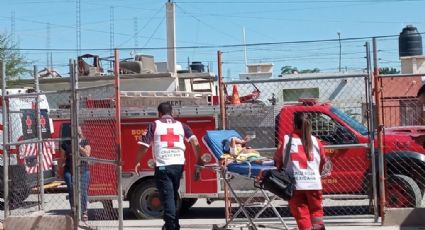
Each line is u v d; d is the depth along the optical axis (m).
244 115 11.48
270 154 11.05
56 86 28.81
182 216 12.46
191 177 11.33
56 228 9.64
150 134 8.71
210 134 8.96
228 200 10.21
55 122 15.12
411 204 10.38
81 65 28.86
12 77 33.78
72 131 9.48
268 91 17.89
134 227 10.47
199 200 15.33
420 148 10.67
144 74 28.44
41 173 11.23
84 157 9.74
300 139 7.74
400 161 10.71
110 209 11.66
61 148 11.23
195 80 29.12
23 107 13.31
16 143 10.19
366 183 10.67
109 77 27.42
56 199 15.59
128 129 11.61
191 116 11.41
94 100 11.96
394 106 11.16
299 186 7.62
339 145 10.15
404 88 18.73
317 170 7.71
